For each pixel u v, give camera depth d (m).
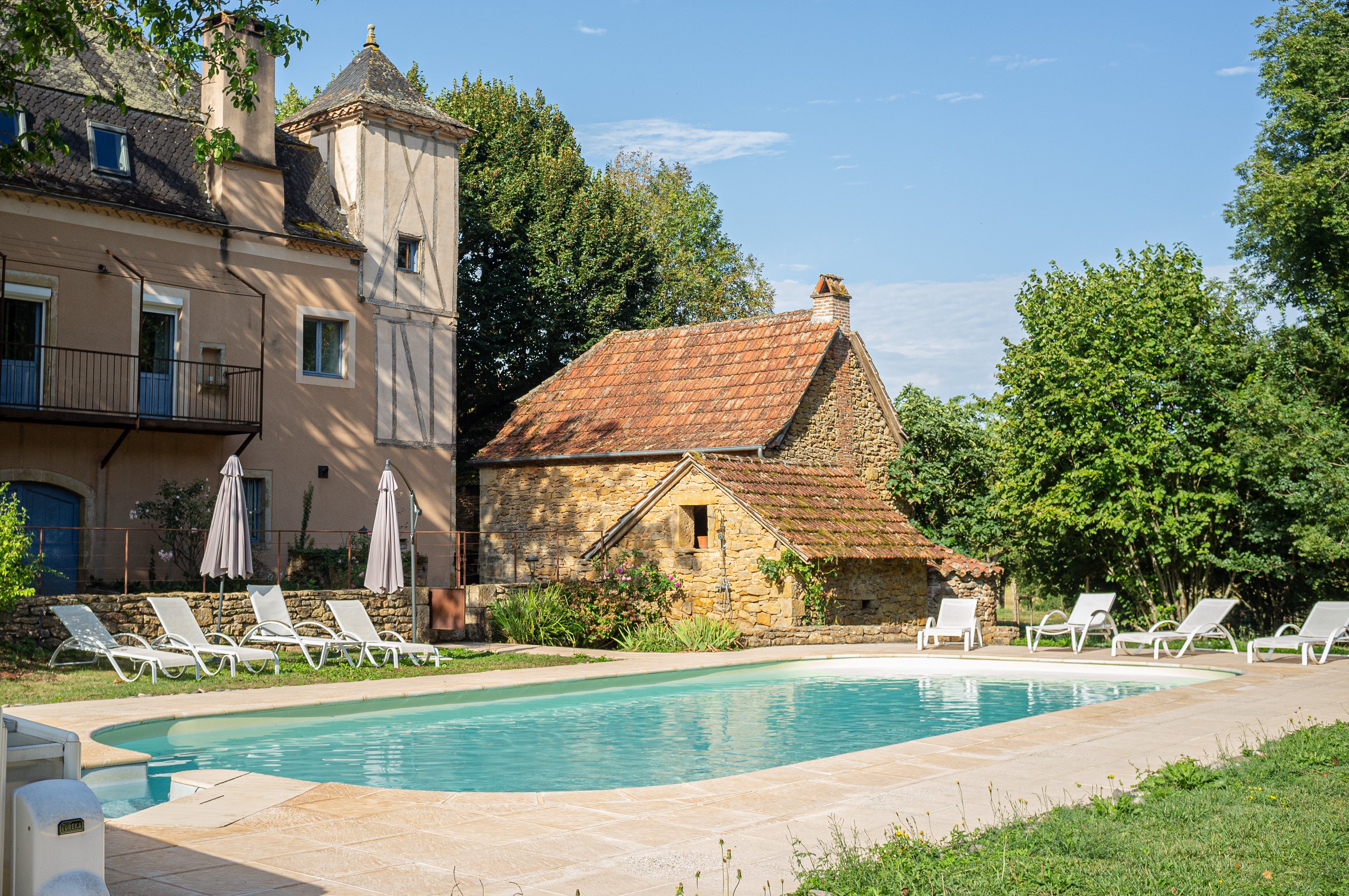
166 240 19.88
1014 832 5.61
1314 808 6.12
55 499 18.42
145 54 20.84
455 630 19.67
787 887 4.80
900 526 22.59
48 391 18.17
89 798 3.86
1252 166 20.38
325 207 22.97
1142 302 20.06
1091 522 19.72
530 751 9.88
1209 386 19.73
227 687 12.59
